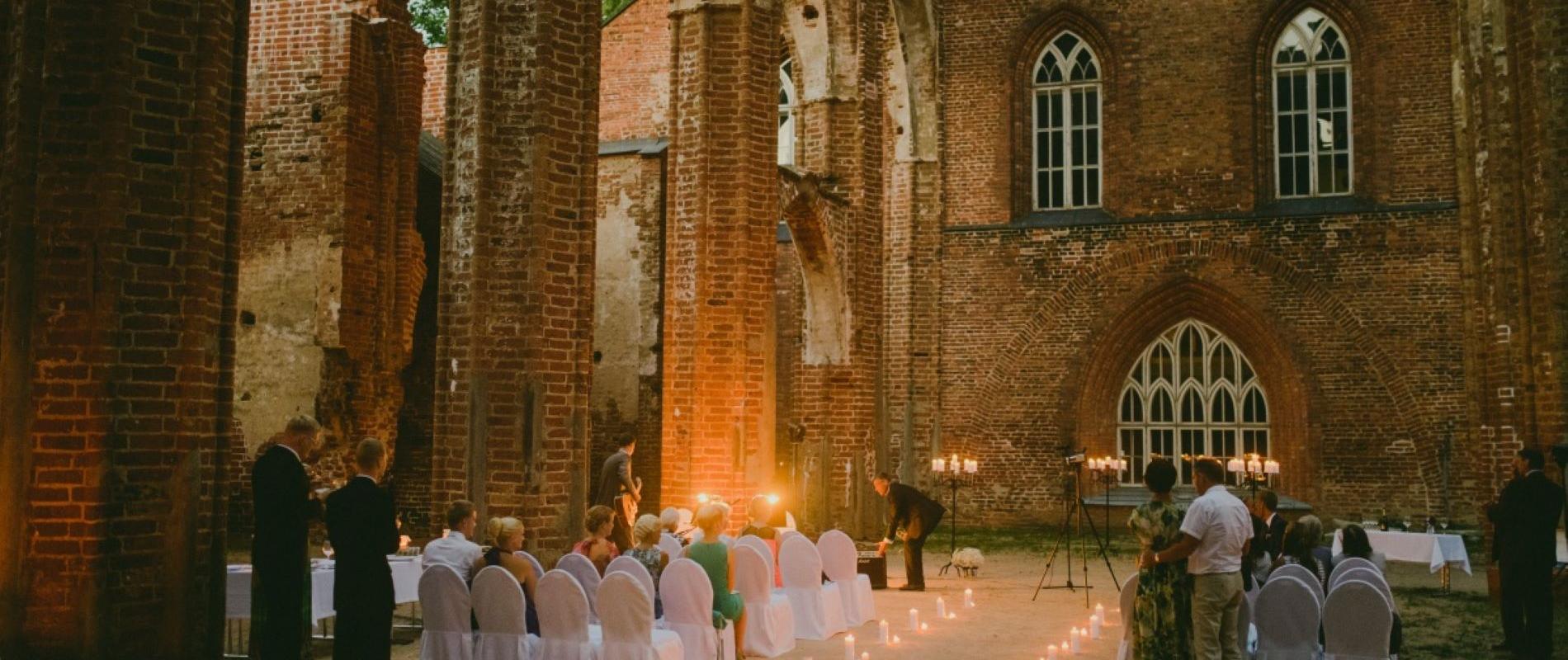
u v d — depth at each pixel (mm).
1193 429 25531
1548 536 11070
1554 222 12906
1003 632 12391
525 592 8812
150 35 8273
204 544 8461
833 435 21484
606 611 8289
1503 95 15680
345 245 19312
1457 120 23234
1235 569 8344
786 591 11977
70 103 8086
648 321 23094
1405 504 23562
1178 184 25484
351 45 19562
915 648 11453
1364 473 23891
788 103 27141
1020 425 25953
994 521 25844
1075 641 11078
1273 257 24750
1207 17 25516
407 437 23062
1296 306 24578
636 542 10078
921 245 26469
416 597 11672
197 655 8352
